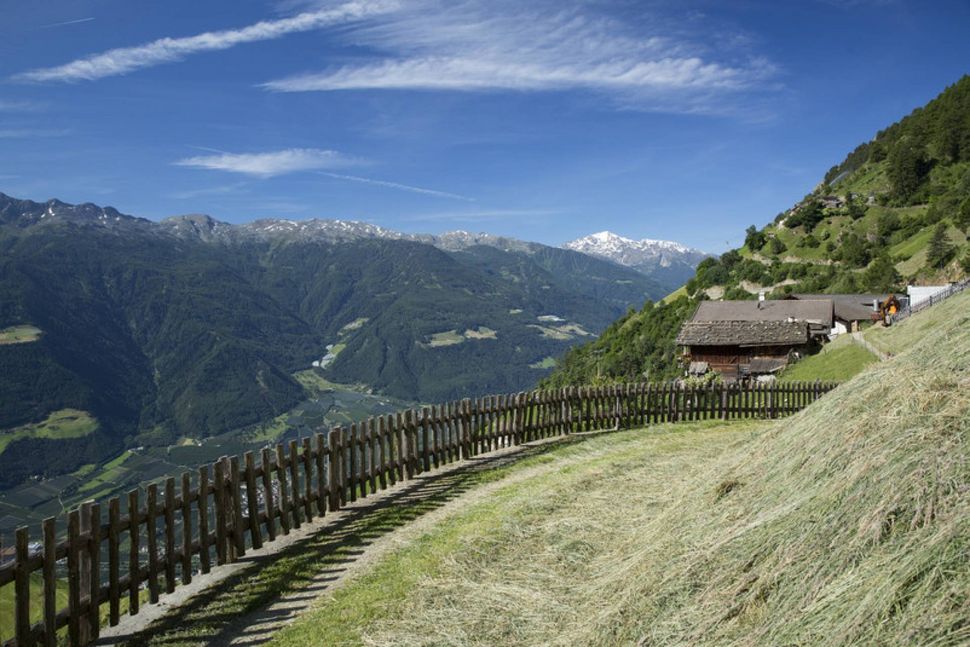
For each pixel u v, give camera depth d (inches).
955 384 213.6
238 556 321.7
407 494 442.6
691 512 265.6
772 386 807.7
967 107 6815.9
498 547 317.1
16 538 216.1
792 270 5339.6
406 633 238.2
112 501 253.3
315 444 389.1
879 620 146.6
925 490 169.8
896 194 6259.8
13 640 215.8
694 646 181.5
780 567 183.8
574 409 679.7
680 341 2476.6
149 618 260.8
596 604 235.1
